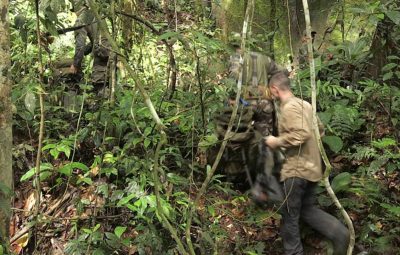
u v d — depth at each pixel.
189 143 4.79
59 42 6.88
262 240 4.39
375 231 4.12
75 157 5.04
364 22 7.14
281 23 8.06
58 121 5.18
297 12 8.30
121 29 5.02
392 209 3.92
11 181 3.28
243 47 3.18
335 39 7.50
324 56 6.40
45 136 5.11
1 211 3.26
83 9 4.23
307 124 3.86
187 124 4.84
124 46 5.08
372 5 5.18
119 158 4.46
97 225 4.03
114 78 4.82
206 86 4.80
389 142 4.27
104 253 3.98
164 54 6.25
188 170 4.77
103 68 5.70
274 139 3.97
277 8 8.11
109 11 4.30
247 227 4.46
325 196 4.47
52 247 4.34
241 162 4.60
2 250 3.12
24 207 4.74
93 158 5.01
